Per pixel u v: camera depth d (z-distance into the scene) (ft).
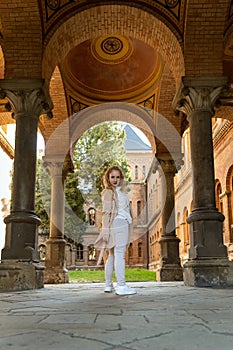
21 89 27.81
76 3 29.48
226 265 24.94
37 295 19.04
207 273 24.91
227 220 56.44
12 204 26.37
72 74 44.91
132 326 8.71
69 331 8.10
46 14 28.81
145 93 45.91
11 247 25.35
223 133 57.41
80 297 17.33
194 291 20.70
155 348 6.37
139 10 29.81
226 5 28.02
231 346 6.50
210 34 29.01
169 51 31.71
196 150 28.14
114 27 31.91
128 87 46.47
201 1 27.96
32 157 27.35
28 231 25.81
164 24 29.71
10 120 51.67
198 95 28.63
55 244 41.57
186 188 75.56
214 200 27.27
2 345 6.71
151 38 32.40
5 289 23.59
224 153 58.34
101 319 9.91
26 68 28.19
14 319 10.07
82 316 10.53
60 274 40.42
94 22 31.07
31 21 28.02
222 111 47.78
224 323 9.09
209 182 27.43
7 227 25.91
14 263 24.54
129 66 45.09
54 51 30.63
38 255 26.50
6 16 27.86
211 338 7.23
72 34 31.32
